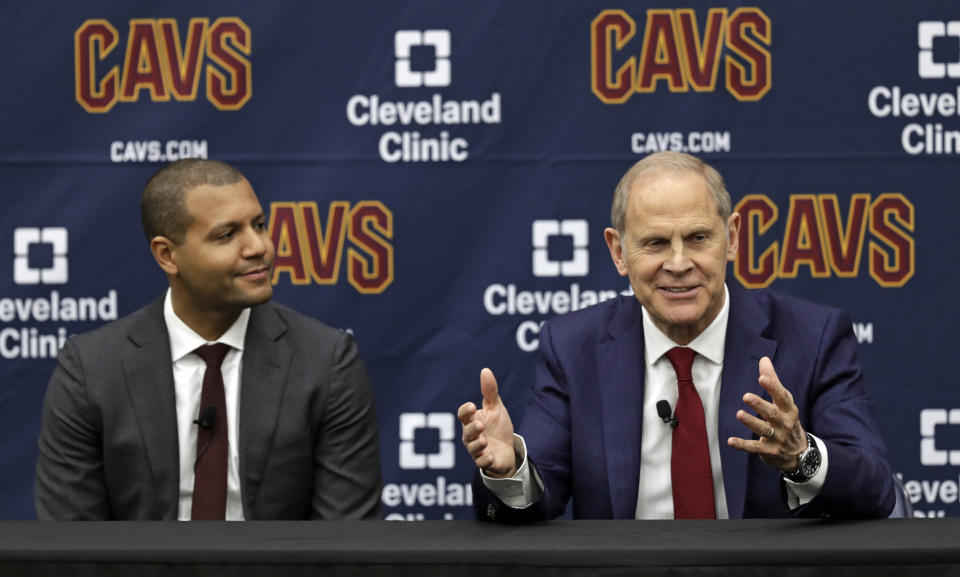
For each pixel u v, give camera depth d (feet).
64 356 14.52
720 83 19.43
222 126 19.72
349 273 19.83
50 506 14.02
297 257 19.81
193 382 14.37
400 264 19.81
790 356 12.95
